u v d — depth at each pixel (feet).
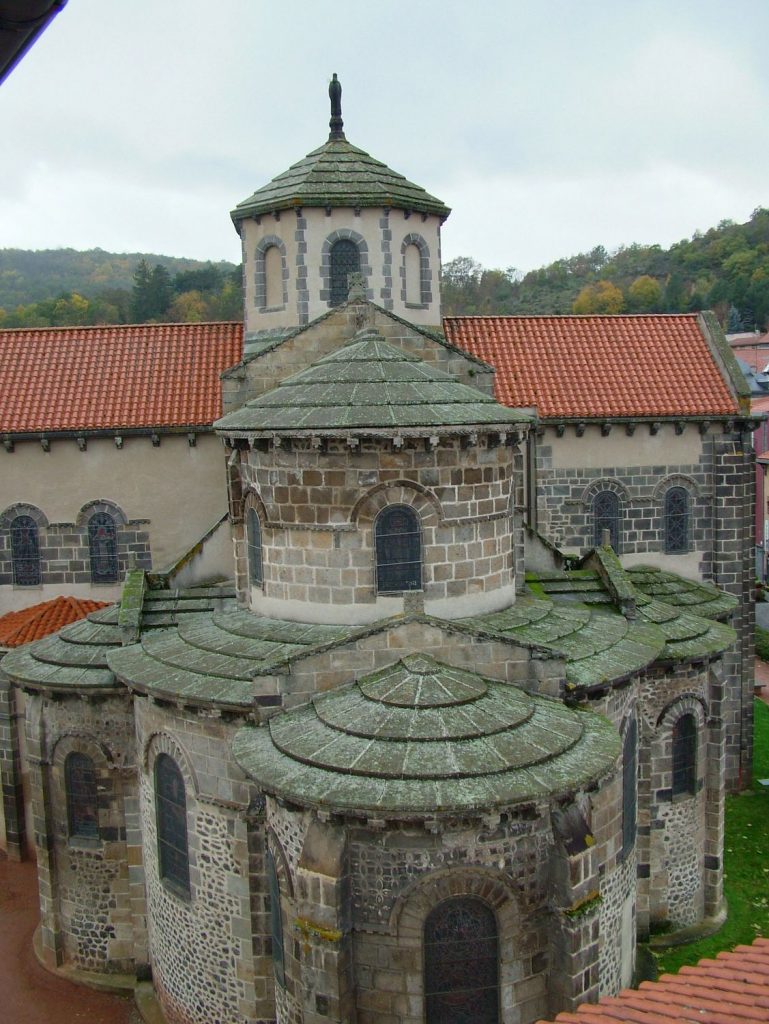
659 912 74.69
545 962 49.80
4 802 89.81
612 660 61.41
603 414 99.50
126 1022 65.82
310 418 60.80
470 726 49.98
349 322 77.15
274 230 89.40
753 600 105.60
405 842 47.29
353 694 53.72
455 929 48.75
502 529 66.18
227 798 58.23
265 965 58.34
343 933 47.50
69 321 342.85
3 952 75.20
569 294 480.23
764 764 112.47
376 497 60.85
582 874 48.44
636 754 67.87
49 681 68.69
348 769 47.50
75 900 71.97
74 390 100.01
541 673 55.67
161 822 64.85
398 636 55.26
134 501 98.17
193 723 59.57
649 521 103.40
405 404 61.52
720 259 492.95
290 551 63.57
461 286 496.23
